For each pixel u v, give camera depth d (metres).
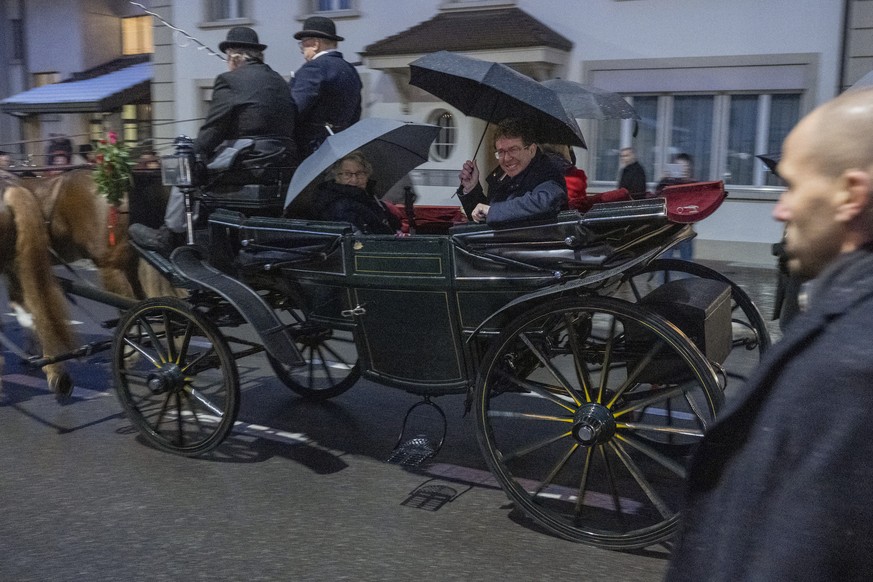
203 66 16.22
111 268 6.02
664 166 13.19
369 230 4.51
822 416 1.17
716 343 3.74
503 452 4.82
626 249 3.64
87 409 5.71
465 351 3.99
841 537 1.14
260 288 4.84
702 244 12.84
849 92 1.37
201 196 4.80
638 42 12.79
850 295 1.22
